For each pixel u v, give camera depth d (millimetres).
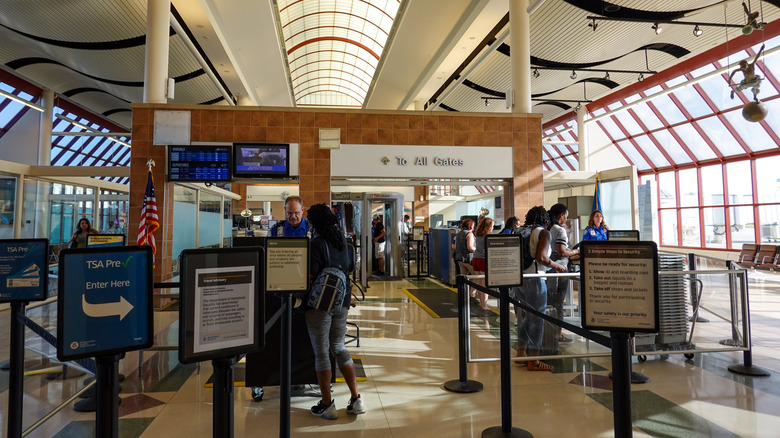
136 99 15016
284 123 7055
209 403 2973
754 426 2564
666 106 14000
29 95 13891
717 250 13617
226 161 6762
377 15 14227
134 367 3768
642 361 3777
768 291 7660
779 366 3664
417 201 19688
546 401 2994
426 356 4047
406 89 15859
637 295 1701
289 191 16844
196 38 9766
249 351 1408
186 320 1290
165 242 6688
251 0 9516
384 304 6832
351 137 7172
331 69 21109
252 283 1428
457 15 10719
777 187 12078
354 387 2803
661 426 2568
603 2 9000
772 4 8883
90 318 1241
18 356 2080
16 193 7289
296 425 2633
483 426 2609
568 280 3779
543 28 10180
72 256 1225
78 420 2725
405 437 2475
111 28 9953
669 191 15719
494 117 7594
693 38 10641
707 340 3793
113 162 21172
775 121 11461
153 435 2504
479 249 6422
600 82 13812
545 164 21453
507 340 2516
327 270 2717
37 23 9555
